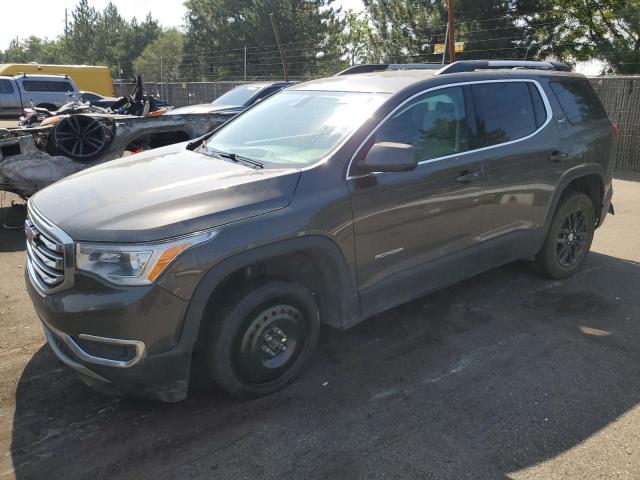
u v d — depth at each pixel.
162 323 2.73
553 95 4.74
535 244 4.70
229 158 3.64
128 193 3.07
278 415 3.12
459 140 3.96
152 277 2.68
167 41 52.28
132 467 2.71
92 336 2.74
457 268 4.06
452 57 12.38
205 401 3.26
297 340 3.35
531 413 3.13
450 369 3.61
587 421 3.06
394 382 3.45
